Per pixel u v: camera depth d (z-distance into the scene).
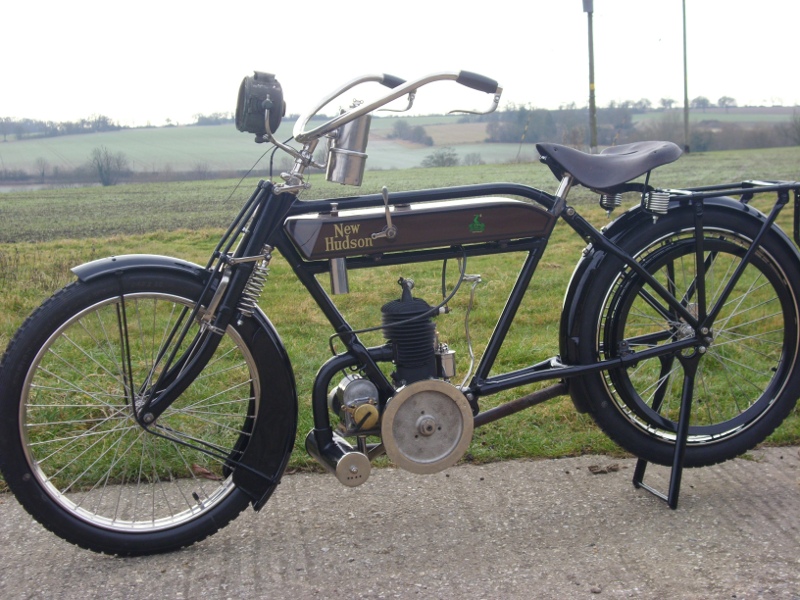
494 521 2.79
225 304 2.58
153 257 2.58
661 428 3.00
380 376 2.69
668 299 2.91
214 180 21.16
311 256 2.56
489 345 2.86
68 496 2.94
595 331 2.89
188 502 2.88
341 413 2.68
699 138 34.72
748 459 3.24
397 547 2.63
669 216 2.92
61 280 7.44
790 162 25.75
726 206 2.95
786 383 3.10
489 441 3.39
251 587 2.41
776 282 3.05
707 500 2.92
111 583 2.45
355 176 2.59
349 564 2.53
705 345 2.95
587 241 2.93
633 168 2.79
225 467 2.78
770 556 2.53
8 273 7.65
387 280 7.06
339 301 6.26
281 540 2.69
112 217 14.01
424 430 2.63
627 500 2.93
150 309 4.49
